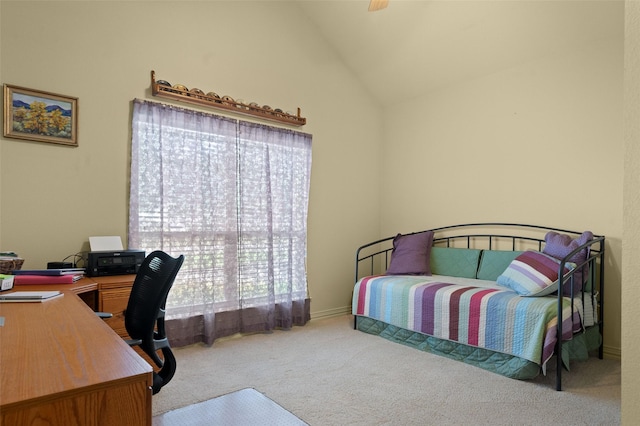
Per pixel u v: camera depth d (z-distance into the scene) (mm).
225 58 3426
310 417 2014
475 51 3615
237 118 3482
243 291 3447
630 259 667
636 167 662
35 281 2049
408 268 3801
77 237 2709
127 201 2908
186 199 3115
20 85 2508
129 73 2930
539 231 3432
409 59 3988
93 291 2248
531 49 3396
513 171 3600
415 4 3438
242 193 3439
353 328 3727
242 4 3539
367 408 2119
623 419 675
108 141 2834
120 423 743
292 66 3891
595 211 3119
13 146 2492
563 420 1992
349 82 4391
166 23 3109
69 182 2682
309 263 4039
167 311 3018
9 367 798
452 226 4031
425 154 4285
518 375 2492
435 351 2998
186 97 3115
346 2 3688
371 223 4598
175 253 3059
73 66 2701
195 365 2734
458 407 2135
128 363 832
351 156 4406
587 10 2955
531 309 2477
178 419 1953
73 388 697
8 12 2477
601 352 2939
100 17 2812
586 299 2803
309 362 2809
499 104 3699
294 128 3908
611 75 3053
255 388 2359
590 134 3154
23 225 2521
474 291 2896
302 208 3885
